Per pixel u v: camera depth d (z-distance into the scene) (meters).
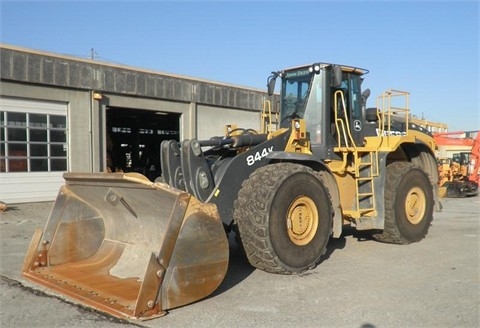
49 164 13.91
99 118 14.78
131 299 4.61
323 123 7.22
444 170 18.83
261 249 5.70
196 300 4.75
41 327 4.26
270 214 5.67
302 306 4.80
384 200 7.81
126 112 16.86
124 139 23.34
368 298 5.05
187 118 17.27
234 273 6.04
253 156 6.21
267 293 5.22
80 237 5.95
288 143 6.68
